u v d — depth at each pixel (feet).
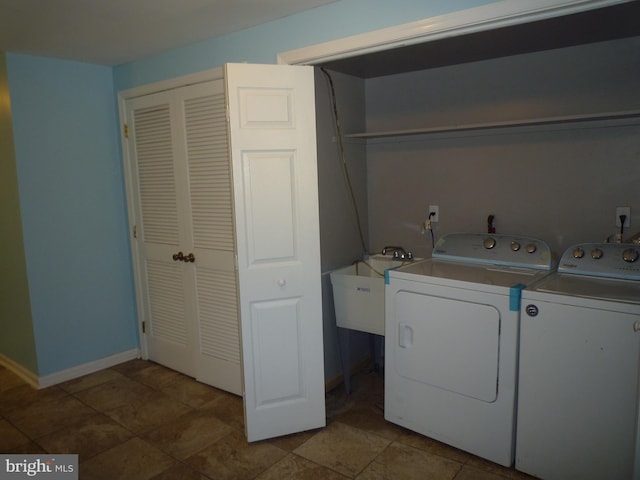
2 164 9.69
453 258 8.54
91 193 10.55
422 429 7.65
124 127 10.69
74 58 9.86
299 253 7.69
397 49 7.93
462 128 8.40
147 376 10.57
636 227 7.65
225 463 7.25
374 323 8.61
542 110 8.36
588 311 5.83
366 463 7.15
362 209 10.51
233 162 7.21
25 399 9.50
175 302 10.47
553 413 6.27
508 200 8.88
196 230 9.65
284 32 7.75
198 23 7.88
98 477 6.99
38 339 9.87
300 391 7.97
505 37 7.34
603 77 7.71
